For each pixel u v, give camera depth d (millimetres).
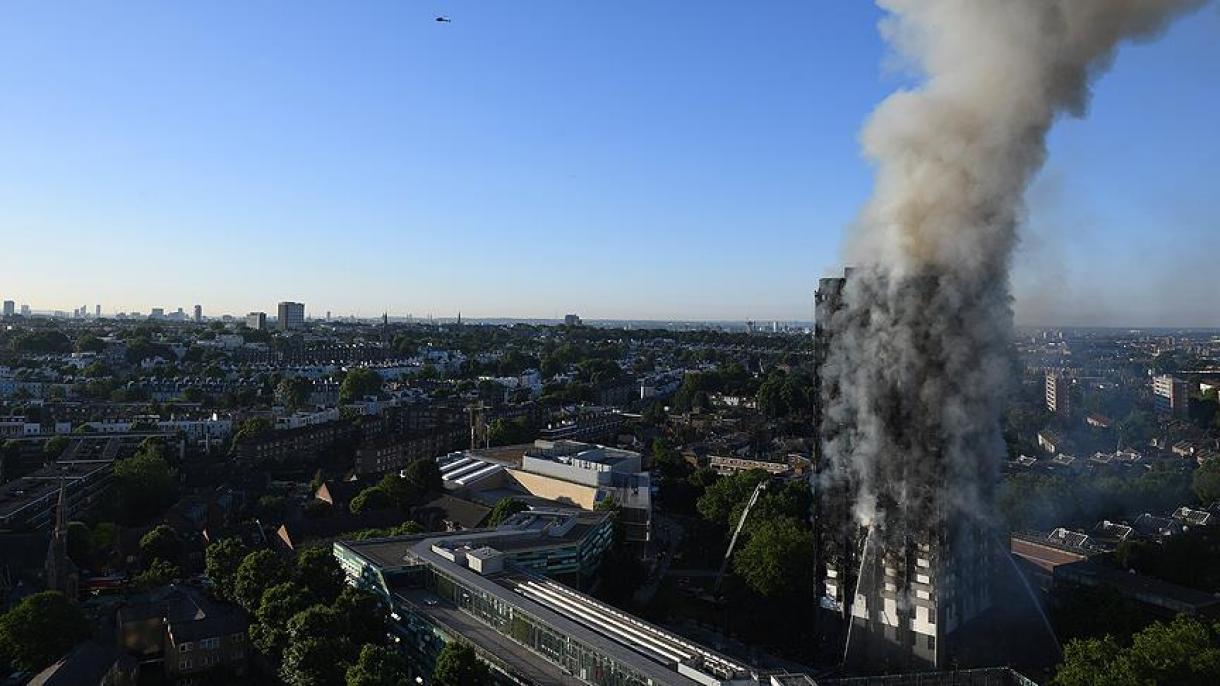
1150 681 118062
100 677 137375
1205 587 189125
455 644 128000
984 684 135125
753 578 183250
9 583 187500
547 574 180125
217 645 160125
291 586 157875
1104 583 169625
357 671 124438
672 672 116500
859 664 162875
